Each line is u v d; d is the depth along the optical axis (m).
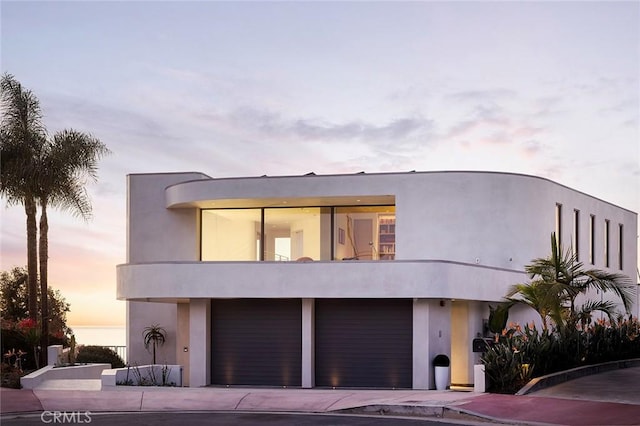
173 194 32.28
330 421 15.99
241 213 32.72
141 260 33.78
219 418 16.52
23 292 40.69
